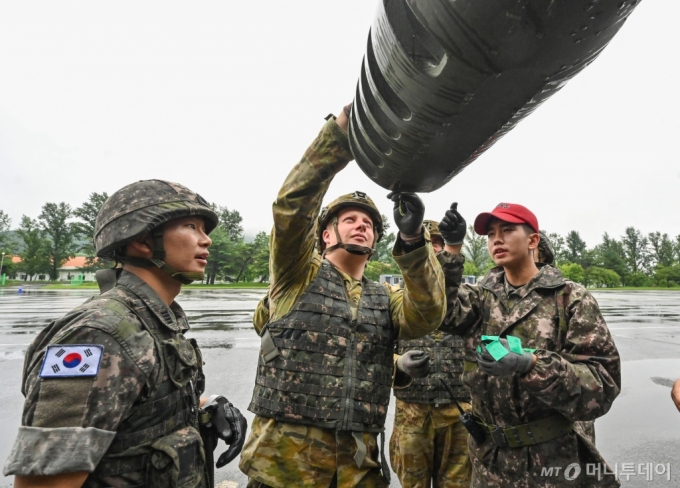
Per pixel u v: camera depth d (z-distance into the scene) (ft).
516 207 7.09
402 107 2.24
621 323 42.75
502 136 2.35
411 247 5.24
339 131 4.44
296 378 5.38
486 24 1.54
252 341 27.68
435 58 1.90
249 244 225.76
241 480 10.45
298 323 5.61
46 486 3.18
